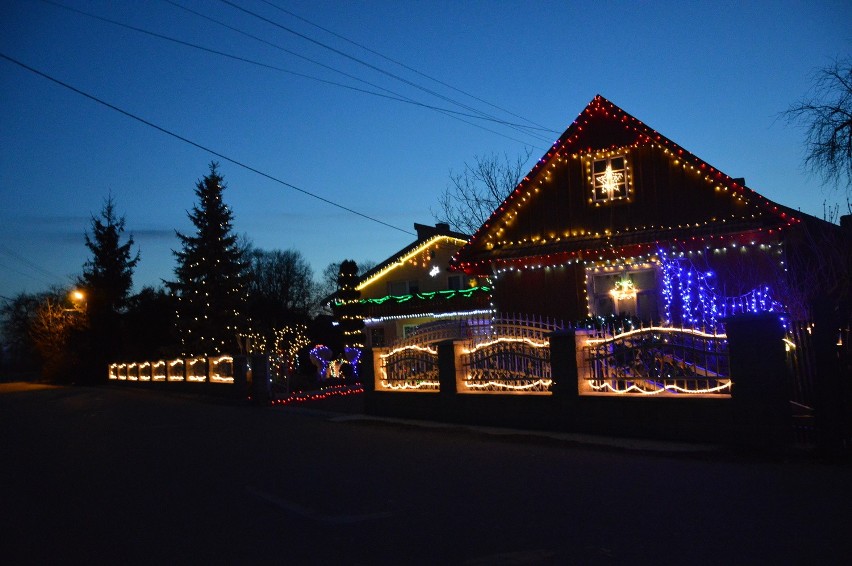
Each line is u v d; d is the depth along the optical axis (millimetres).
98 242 50844
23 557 6461
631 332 11930
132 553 6438
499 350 14023
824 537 5973
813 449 9398
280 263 83250
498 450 11320
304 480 9500
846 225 16688
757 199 18438
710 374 10891
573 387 12383
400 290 37812
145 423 18156
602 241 20172
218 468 10781
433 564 5762
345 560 5957
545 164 21812
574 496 7863
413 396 15617
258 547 6445
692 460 9750
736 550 5750
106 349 49312
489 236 22531
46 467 11672
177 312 42562
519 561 5711
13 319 77125
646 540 6121
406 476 9492
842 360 9297
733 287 18500
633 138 20656
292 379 29656
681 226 19641
